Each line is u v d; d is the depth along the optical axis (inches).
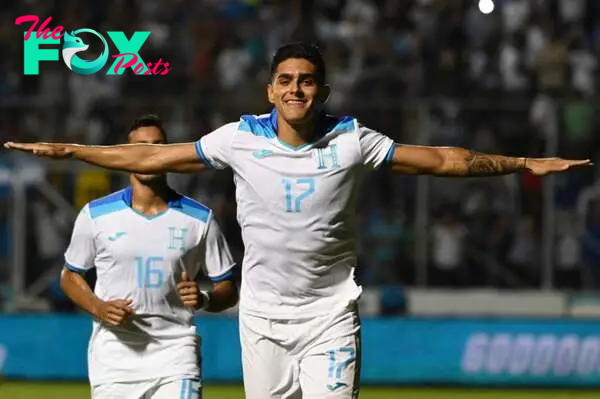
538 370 1413.6
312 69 585.0
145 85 1753.2
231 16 1903.3
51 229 1423.5
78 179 1418.6
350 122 602.9
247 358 627.5
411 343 1417.3
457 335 1418.6
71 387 1364.4
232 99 1547.7
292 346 617.6
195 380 662.5
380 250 1457.9
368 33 1859.0
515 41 1867.6
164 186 678.5
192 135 1489.9
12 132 1525.6
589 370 1412.4
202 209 681.6
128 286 666.8
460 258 1460.4
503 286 1461.6
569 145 1464.1
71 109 1547.7
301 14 1891.0
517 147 1466.5
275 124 605.3
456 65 1781.5
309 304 615.5
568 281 1464.1
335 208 598.2
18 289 1429.6
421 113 1461.6
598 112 1465.3
